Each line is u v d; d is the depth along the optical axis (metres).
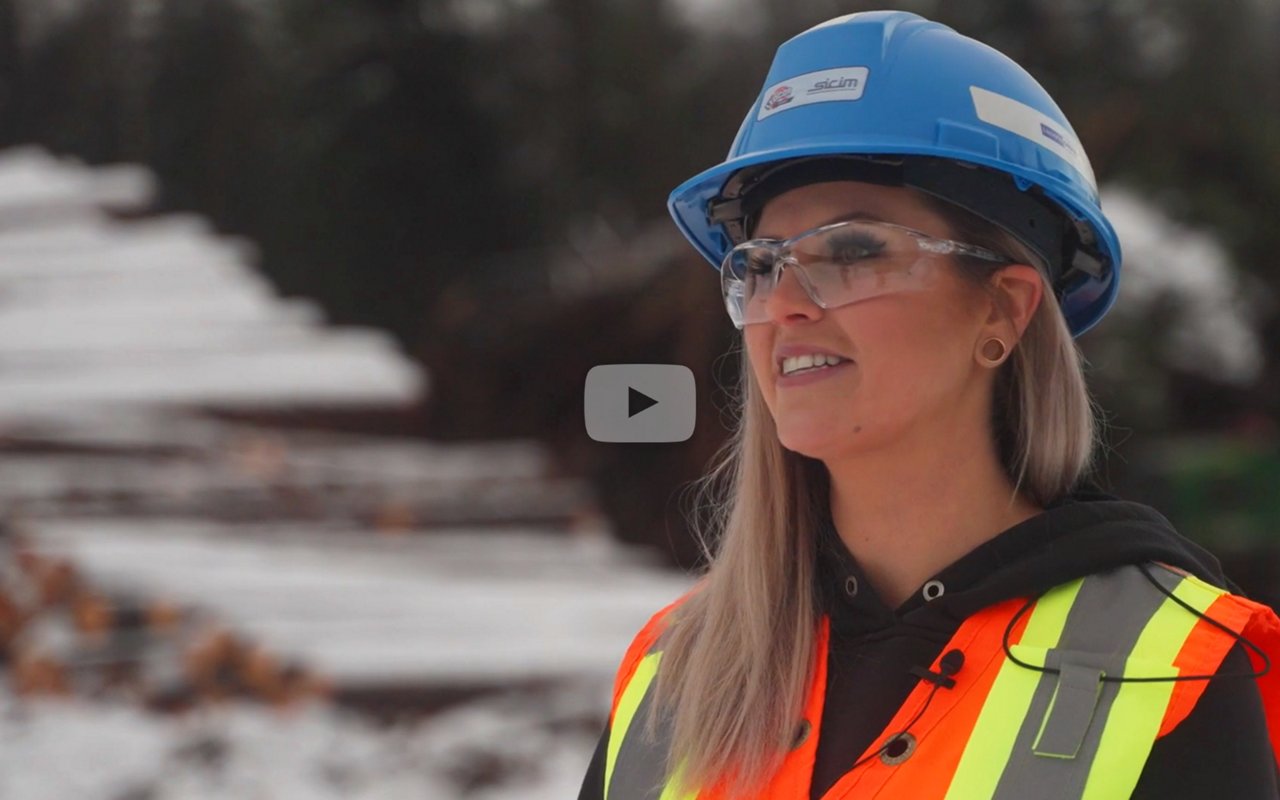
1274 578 13.92
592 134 20.14
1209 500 13.94
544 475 9.16
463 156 20.38
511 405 15.90
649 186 19.50
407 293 20.11
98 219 13.09
